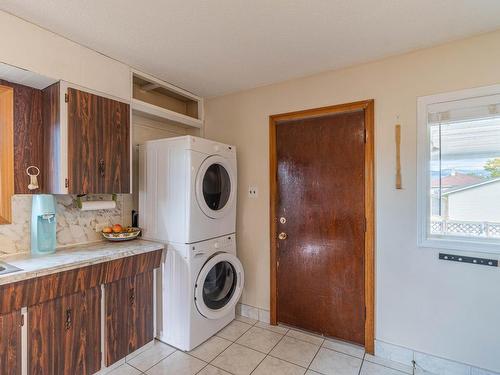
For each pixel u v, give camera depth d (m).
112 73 2.12
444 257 1.90
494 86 1.77
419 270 1.99
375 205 2.14
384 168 2.11
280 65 2.24
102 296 1.87
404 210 2.04
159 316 2.31
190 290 2.14
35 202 1.87
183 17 1.62
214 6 1.52
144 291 2.16
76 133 1.89
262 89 2.69
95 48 1.98
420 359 1.98
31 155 1.90
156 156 2.35
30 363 1.53
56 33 1.79
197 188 2.20
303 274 2.47
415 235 2.00
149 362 2.03
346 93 2.27
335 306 2.32
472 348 1.83
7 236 1.83
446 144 1.92
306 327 2.45
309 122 2.45
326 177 2.36
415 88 2.01
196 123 2.98
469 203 1.85
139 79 2.48
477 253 1.81
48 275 1.55
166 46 1.95
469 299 1.83
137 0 1.47
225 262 2.56
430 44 1.92
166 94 2.91
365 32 1.77
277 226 2.60
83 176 1.92
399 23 1.67
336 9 1.54
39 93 1.95
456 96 1.87
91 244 2.21
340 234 2.29
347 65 2.24
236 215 2.81
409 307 2.03
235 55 2.08
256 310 2.71
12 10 1.55
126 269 1.98
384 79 2.12
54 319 1.63
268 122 2.65
